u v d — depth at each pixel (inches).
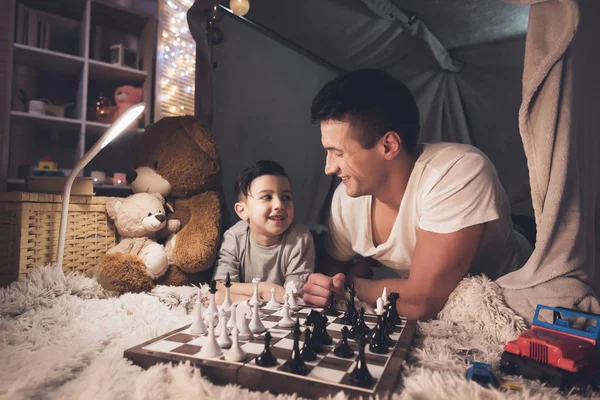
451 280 56.3
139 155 86.9
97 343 45.2
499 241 65.5
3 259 69.5
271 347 43.4
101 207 80.0
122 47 161.2
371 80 59.2
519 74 120.3
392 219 68.6
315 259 82.6
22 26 139.4
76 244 76.4
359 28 103.0
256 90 106.6
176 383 35.0
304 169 124.3
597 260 61.9
